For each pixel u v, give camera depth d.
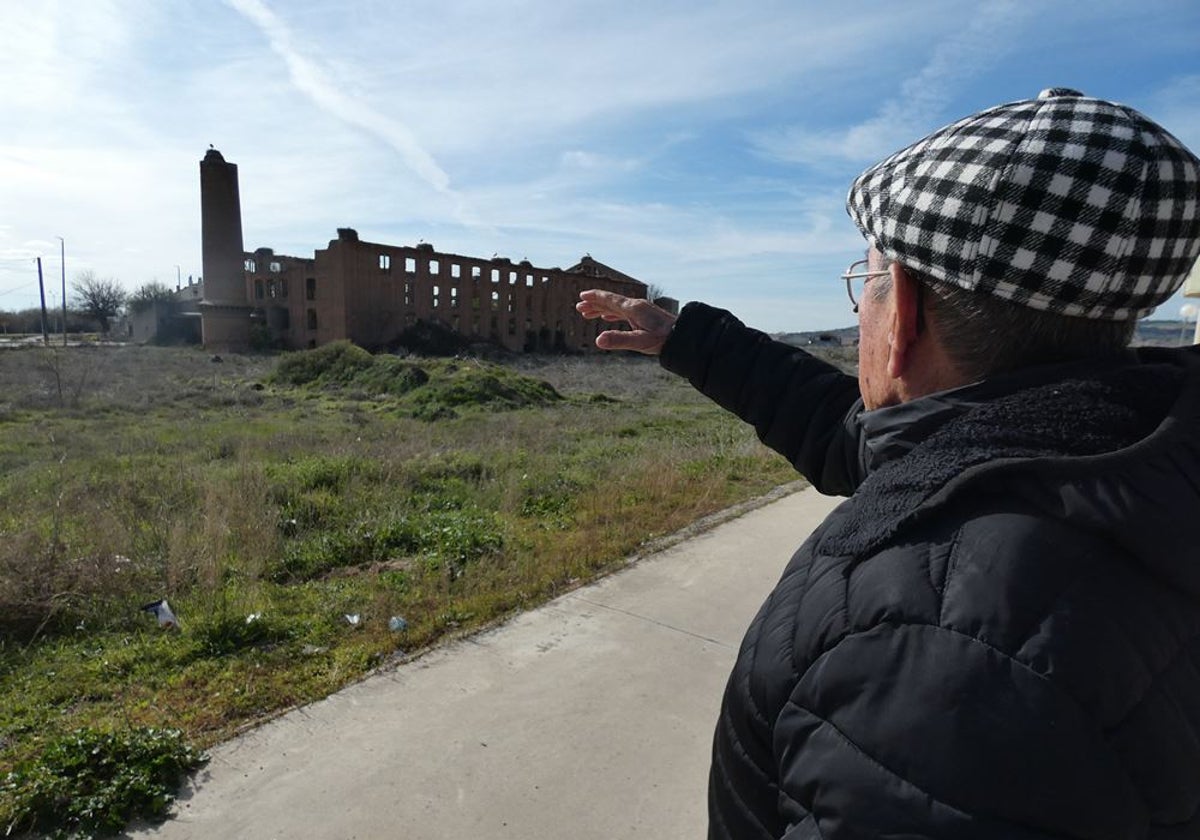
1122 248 0.69
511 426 13.90
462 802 2.53
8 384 20.67
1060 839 0.59
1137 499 0.64
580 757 2.80
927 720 0.62
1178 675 0.68
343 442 10.61
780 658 0.80
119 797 2.46
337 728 2.96
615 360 53.88
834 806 0.65
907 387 0.90
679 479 7.38
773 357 1.76
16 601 3.87
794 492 7.15
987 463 0.70
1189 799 0.66
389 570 4.95
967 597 0.66
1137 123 0.73
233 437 11.54
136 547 4.83
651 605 4.25
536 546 5.34
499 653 3.63
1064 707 0.60
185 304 58.50
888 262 0.93
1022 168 0.70
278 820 2.43
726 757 0.91
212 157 46.16
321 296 45.59
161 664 3.53
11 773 2.58
